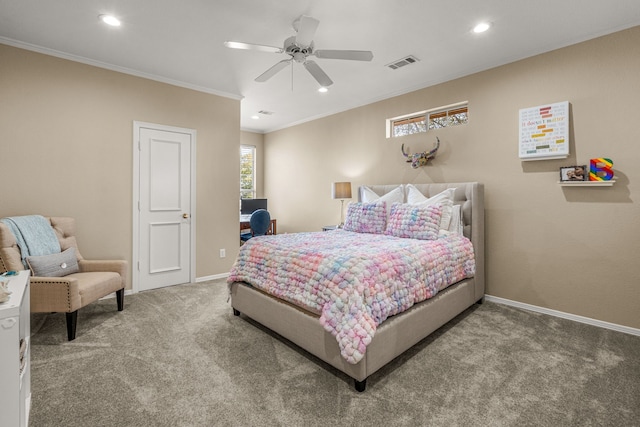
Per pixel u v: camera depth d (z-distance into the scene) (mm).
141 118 3621
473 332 2559
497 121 3271
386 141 4332
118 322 2742
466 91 3512
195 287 3844
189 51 3084
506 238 3232
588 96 2721
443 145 3723
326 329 1799
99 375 1916
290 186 5973
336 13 2418
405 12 2402
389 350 1918
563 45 2840
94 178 3326
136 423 1508
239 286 2783
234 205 4453
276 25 2602
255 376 1915
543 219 2994
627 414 1587
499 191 3270
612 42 2605
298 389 1784
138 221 3623
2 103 2842
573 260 2828
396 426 1495
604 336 2486
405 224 3053
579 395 1738
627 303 2562
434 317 2395
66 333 2508
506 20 2504
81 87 3236
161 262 3814
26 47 2924
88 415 1557
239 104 4457
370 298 1815
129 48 3021
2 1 2273
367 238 2973
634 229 2529
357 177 4727
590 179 2684
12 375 1216
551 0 2242
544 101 2957
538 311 3029
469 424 1511
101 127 3359
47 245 2705
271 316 2383
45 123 3043
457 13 2414
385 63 3307
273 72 2637
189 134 4004
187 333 2525
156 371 1966
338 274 1888
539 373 1955
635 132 2508
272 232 6156
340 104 4754
